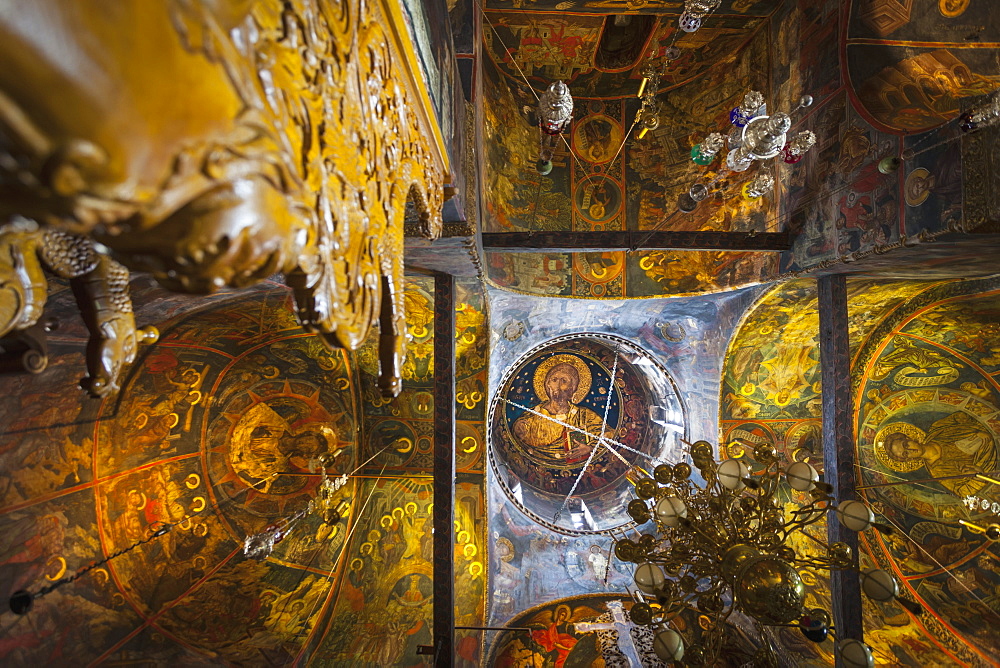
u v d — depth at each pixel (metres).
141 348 6.85
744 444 10.60
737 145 5.95
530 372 15.05
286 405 9.31
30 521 5.73
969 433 9.24
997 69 6.86
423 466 9.86
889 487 9.84
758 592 4.12
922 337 8.90
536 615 10.62
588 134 10.41
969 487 9.21
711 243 7.95
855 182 6.88
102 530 6.74
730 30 9.01
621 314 10.83
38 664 5.71
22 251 2.17
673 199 10.08
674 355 11.40
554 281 10.00
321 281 1.59
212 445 8.47
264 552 8.49
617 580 11.30
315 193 1.54
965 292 7.85
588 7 8.34
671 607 5.07
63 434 6.09
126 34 0.77
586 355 14.98
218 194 1.04
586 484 14.64
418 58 2.99
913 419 9.68
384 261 2.31
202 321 7.10
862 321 9.13
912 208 5.99
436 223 3.69
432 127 3.43
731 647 10.39
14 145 0.71
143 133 0.82
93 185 0.78
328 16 1.72
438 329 7.37
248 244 1.16
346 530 9.56
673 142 10.15
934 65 6.96
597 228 10.33
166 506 7.78
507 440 14.66
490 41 9.02
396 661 8.48
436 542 6.88
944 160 5.60
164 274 1.17
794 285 8.41
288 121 1.39
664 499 5.34
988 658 8.43
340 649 8.45
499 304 9.86
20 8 0.60
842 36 7.20
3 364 2.42
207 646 7.39
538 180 10.31
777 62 8.56
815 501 4.93
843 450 7.01
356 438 9.90
